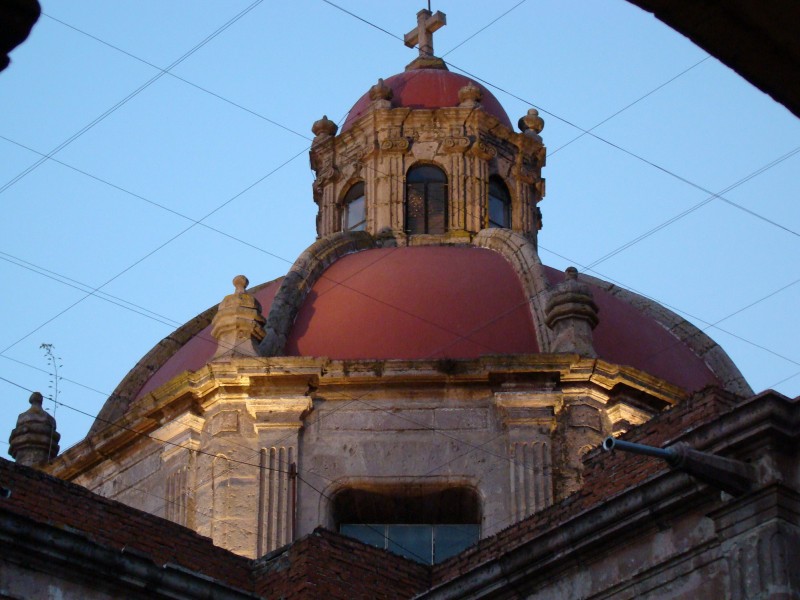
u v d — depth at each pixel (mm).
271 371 33281
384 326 34562
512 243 36781
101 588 19031
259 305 34938
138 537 21594
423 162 39812
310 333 34781
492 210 40281
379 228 38906
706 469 16609
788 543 16438
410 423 33031
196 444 33531
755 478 16797
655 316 38250
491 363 33156
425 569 22656
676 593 17219
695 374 36188
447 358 33344
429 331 34375
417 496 32625
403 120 40125
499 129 40656
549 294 34812
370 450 32844
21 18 9219
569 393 33156
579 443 32688
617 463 19641
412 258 36688
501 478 32406
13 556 18359
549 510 20859
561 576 18359
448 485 32531
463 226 38875
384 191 39344
